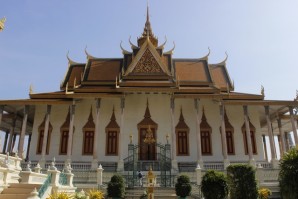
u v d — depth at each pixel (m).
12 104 29.81
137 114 32.25
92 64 36.38
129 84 30.69
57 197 13.13
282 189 13.21
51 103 29.97
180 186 18.09
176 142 31.47
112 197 18.33
